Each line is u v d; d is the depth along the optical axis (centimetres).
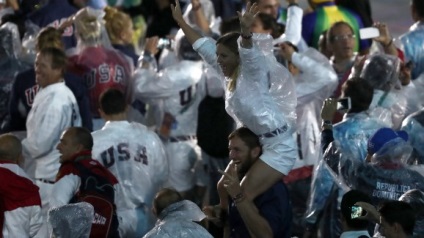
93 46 2716
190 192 2769
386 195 2091
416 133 2295
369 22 3080
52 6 2961
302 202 2605
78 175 2206
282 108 2044
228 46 2002
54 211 1925
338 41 2731
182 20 2169
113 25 2870
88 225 1934
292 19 2834
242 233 2055
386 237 1831
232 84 2014
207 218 2122
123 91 2739
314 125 2611
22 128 2645
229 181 2000
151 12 3319
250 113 2000
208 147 2677
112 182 2248
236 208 2055
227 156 2695
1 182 2195
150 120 2811
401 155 2094
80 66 2702
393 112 2564
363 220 1945
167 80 2708
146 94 2730
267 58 2034
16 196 2203
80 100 2566
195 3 2936
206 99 2689
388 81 2503
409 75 2627
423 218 1928
